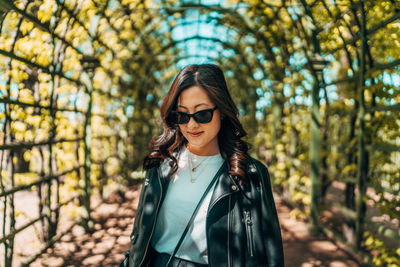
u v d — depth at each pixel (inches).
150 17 246.4
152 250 53.0
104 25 207.5
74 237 177.9
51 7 140.2
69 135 183.0
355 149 161.6
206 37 307.0
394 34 125.2
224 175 50.1
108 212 228.8
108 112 265.0
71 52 176.9
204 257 49.1
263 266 46.4
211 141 52.2
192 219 49.2
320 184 205.3
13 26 128.9
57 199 172.2
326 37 174.7
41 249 152.6
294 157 233.3
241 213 48.3
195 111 46.3
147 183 54.7
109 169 270.5
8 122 129.3
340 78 171.6
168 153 52.6
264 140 301.4
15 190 129.2
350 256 153.2
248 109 380.8
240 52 311.9
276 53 241.3
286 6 190.4
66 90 172.2
